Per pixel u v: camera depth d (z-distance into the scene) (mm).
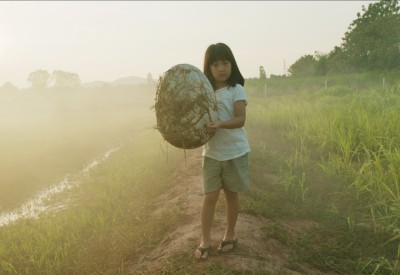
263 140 10266
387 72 31750
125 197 7121
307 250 4324
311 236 4703
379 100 12562
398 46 38000
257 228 4555
